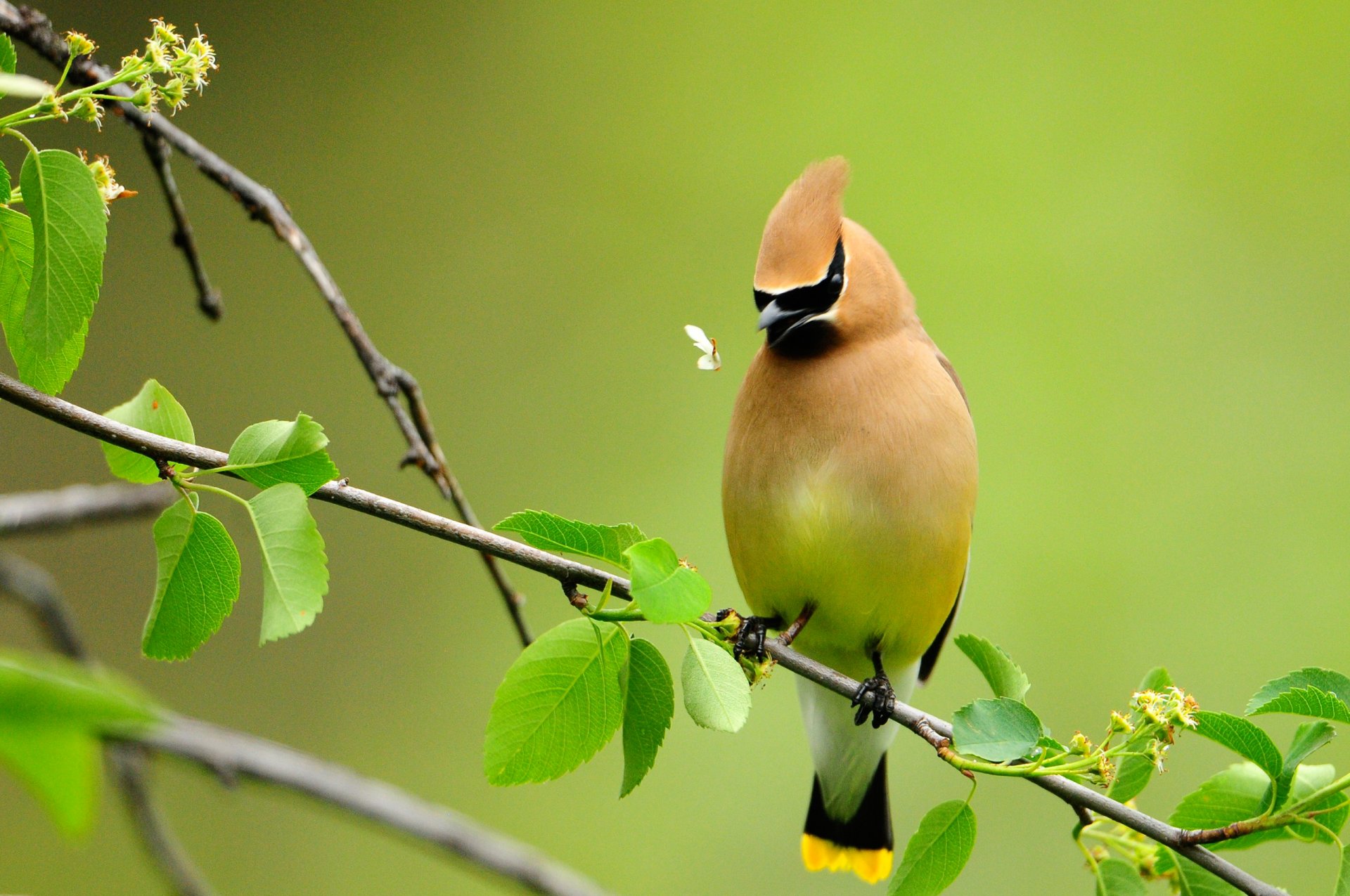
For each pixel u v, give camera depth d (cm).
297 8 1522
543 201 1527
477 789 1220
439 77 1535
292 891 1128
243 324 1402
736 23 1583
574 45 1576
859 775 786
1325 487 1392
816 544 667
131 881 1068
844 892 1170
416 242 1495
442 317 1467
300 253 655
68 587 1198
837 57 1561
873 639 709
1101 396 1447
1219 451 1422
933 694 1200
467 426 1427
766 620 718
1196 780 1153
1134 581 1343
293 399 1388
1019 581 1345
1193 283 1502
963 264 1531
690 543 1385
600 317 1493
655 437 1435
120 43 1429
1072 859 1123
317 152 1491
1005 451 1418
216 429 1366
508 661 1287
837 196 687
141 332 1370
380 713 1268
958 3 1602
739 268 1516
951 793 1152
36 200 452
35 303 457
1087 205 1538
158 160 645
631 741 494
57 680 218
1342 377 1448
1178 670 1302
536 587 1309
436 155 1528
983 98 1576
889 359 678
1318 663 1309
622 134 1549
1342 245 1508
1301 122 1556
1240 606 1341
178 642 464
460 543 486
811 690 774
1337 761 1174
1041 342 1480
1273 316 1484
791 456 667
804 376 673
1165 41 1581
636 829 1184
